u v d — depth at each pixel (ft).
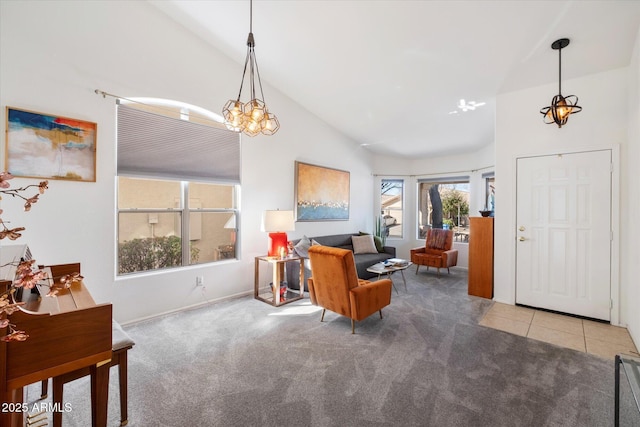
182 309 10.69
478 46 8.91
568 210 10.37
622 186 9.37
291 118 14.80
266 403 5.60
